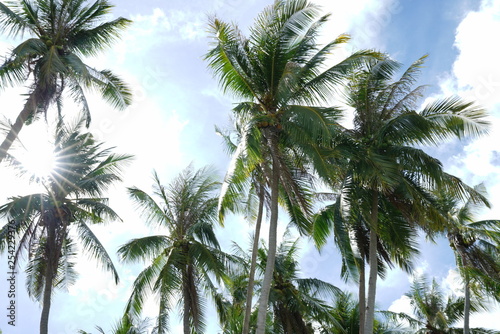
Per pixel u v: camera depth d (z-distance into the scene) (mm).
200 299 21281
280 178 16297
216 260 20594
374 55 16281
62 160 20188
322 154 15883
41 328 17562
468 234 24281
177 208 22281
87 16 19859
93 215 21531
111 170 22047
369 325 16359
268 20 17203
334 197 22500
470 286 23969
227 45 16672
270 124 16016
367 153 17531
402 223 19500
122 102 20656
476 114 17062
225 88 17203
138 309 21453
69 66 18000
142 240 21219
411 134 17891
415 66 18594
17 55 16375
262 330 14344
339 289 26141
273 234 15492
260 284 25516
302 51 17000
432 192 18719
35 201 18578
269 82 16922
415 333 32719
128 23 20438
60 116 20312
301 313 24922
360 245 20203
